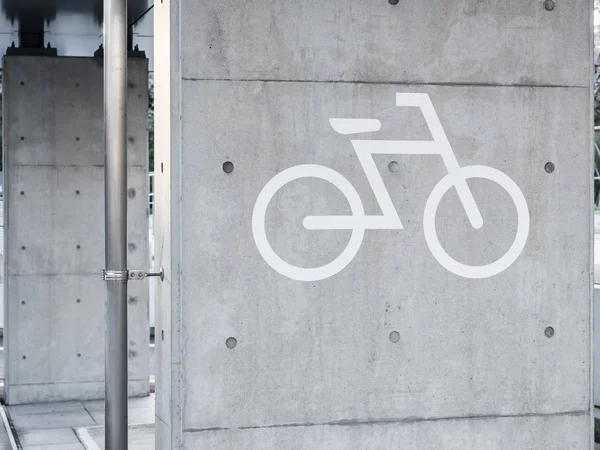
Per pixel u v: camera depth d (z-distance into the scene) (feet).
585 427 21.16
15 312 38.27
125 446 19.79
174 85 19.35
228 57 19.47
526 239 20.81
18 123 37.88
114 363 19.69
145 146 38.88
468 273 20.61
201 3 19.34
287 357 19.88
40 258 38.34
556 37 20.89
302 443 19.98
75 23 35.14
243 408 19.70
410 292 20.39
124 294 19.77
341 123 20.02
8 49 38.06
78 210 38.47
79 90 38.29
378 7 20.17
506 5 20.68
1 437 32.89
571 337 21.07
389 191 20.26
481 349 20.71
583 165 21.03
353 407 20.20
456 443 20.65
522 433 20.92
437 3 20.43
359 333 20.20
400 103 20.27
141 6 31.78
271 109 19.69
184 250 19.38
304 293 19.93
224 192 19.51
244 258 19.63
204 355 19.51
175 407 19.39
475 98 20.57
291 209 19.83
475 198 20.61
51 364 38.63
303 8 19.81
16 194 37.96
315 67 19.88
